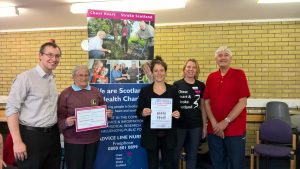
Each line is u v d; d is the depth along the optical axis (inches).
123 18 125.2
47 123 92.4
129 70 126.9
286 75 205.3
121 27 125.1
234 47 211.8
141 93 112.3
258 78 208.8
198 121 132.3
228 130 115.4
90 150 104.2
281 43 205.2
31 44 245.4
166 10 181.6
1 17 198.4
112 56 124.4
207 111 124.3
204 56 216.8
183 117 130.9
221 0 159.5
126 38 125.9
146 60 129.2
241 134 115.6
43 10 181.2
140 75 128.6
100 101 109.4
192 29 217.8
